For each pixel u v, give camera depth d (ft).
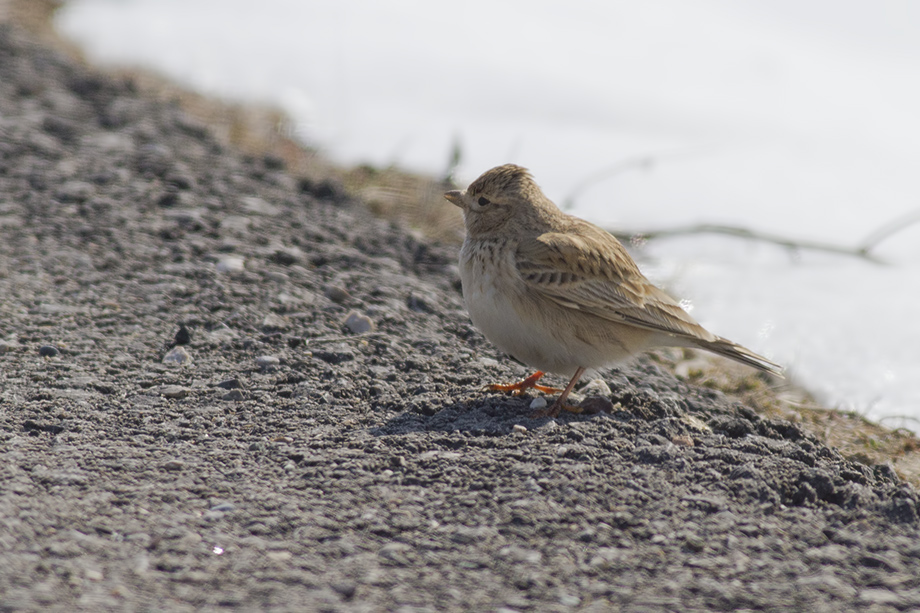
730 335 45.29
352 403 32.83
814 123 75.05
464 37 91.91
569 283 31.48
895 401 39.63
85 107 67.72
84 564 21.47
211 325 39.24
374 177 61.11
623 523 24.27
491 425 30.17
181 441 29.22
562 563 22.50
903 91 81.97
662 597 21.25
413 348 38.27
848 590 21.72
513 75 82.17
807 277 52.21
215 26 93.66
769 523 24.64
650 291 32.76
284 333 38.75
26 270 43.93
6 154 57.47
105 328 38.78
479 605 20.74
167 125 65.51
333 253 47.65
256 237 48.75
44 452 27.71
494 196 33.17
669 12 101.55
